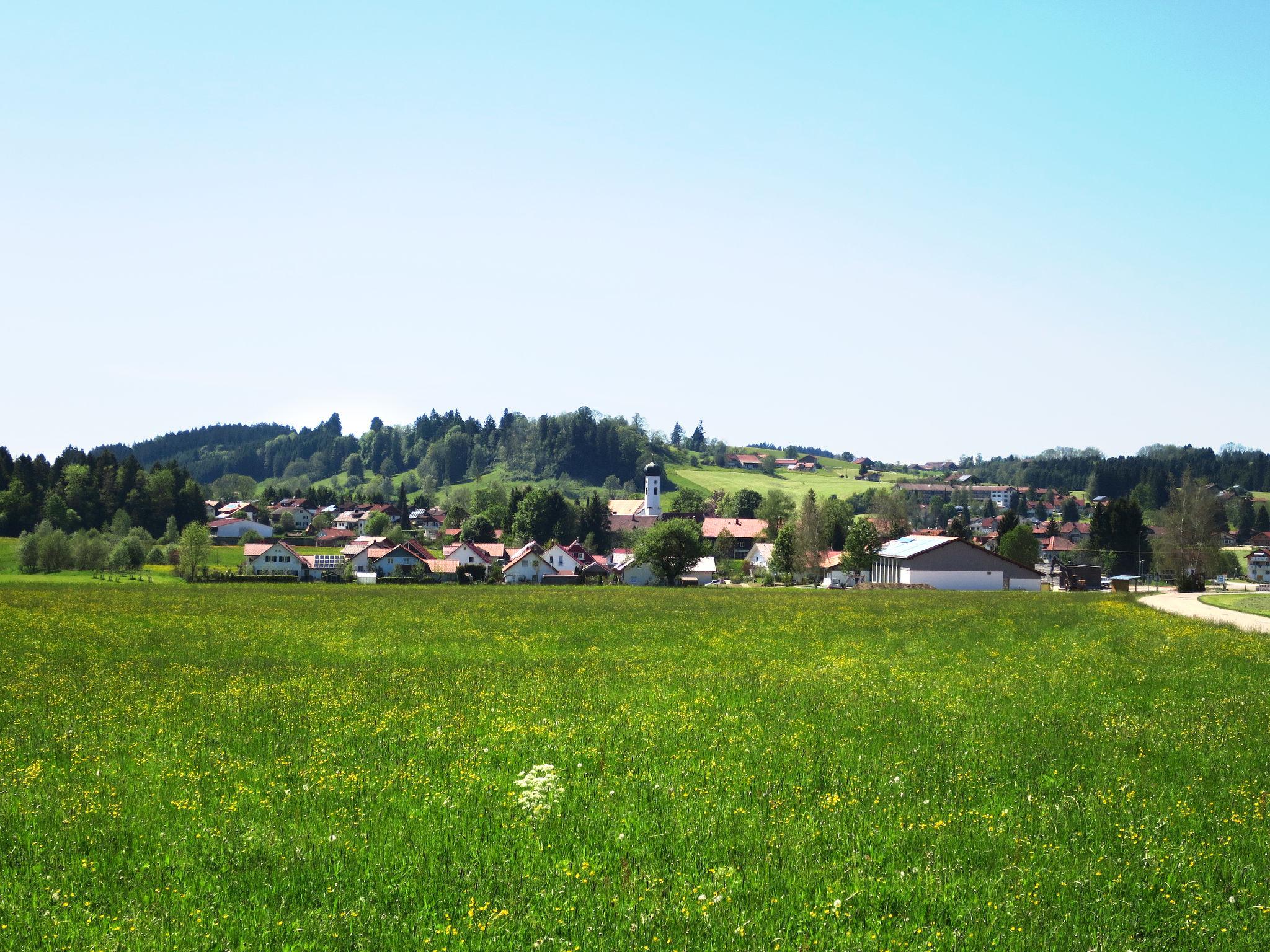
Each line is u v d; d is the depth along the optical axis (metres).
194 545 114.44
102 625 51.16
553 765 16.41
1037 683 28.02
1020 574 116.75
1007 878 11.31
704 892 10.83
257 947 9.44
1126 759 17.36
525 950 9.39
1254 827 13.19
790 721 21.36
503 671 31.56
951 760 17.42
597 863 11.84
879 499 188.62
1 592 79.38
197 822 13.67
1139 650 37.12
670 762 17.42
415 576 127.75
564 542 173.50
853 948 9.35
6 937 9.57
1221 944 9.60
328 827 13.34
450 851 12.27
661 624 53.41
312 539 195.75
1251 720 21.33
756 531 192.75
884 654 37.25
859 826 13.29
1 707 24.23
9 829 13.41
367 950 9.41
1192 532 113.81
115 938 9.60
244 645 41.53
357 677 29.81
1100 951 9.41
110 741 19.47
